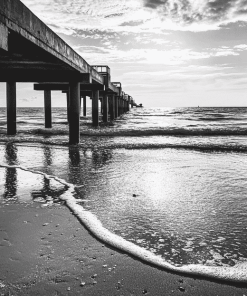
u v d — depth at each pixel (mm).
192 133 17141
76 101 11789
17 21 5227
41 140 13141
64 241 3148
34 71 11164
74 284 2395
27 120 37938
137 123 28234
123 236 3309
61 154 9438
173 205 4418
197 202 4570
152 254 2900
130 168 7242
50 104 21047
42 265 2666
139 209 4227
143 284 2404
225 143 12391
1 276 2492
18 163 7852
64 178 6156
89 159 8516
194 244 3133
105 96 27078
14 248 2986
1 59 8766
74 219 3801
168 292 2303
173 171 6902
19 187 5379
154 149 10680
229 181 5941
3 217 3850
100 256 2842
